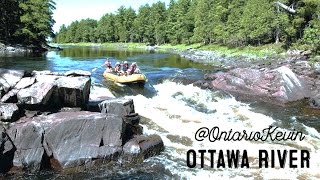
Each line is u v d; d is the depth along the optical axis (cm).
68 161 1218
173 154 1363
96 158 1245
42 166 1209
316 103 2038
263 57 4653
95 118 1266
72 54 5753
